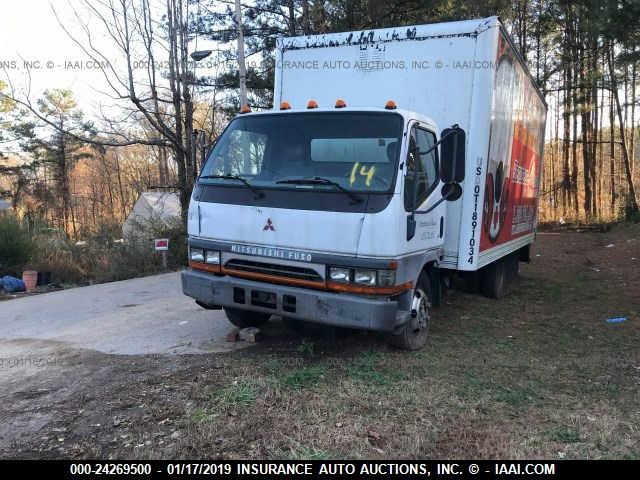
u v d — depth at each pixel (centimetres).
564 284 1034
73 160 4109
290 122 534
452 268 616
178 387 471
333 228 474
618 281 1050
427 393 452
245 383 468
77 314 846
